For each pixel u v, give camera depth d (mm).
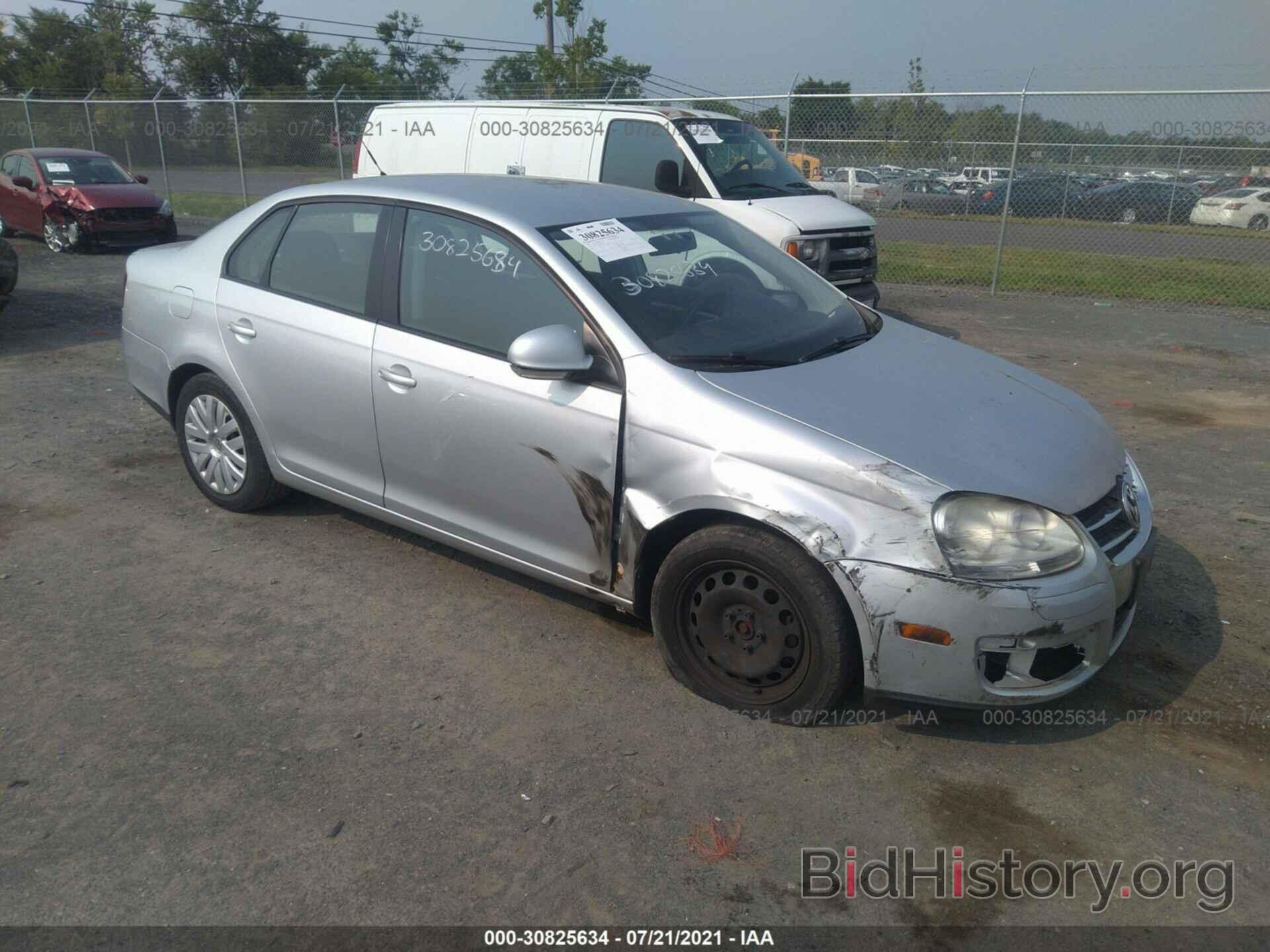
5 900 2531
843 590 2986
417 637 3834
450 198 3957
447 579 4312
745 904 2557
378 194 4141
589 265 3635
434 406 3799
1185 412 7129
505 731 3256
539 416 3527
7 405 6812
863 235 9406
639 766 3082
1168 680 3590
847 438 3096
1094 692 3504
